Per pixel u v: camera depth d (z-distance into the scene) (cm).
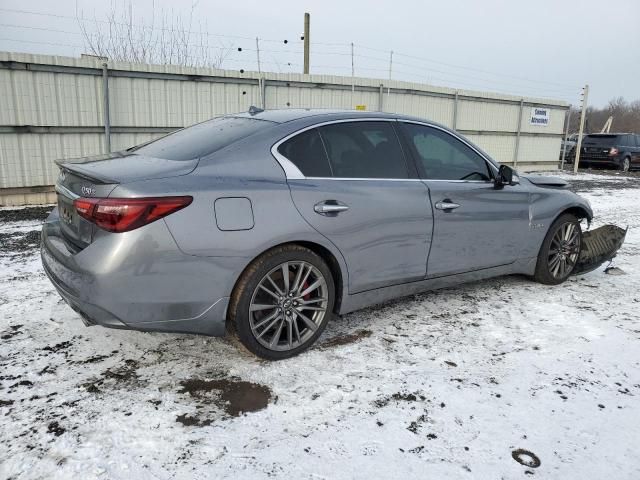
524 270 461
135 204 262
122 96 1034
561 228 476
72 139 982
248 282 297
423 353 335
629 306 431
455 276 405
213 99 1159
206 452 234
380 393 286
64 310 393
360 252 340
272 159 315
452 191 385
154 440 241
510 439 249
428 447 241
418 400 279
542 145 2009
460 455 236
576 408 276
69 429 247
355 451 237
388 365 318
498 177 418
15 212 838
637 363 328
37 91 924
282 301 314
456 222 388
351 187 335
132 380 294
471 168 413
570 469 229
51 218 347
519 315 406
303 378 300
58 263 291
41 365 308
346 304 345
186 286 278
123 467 222
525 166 1978
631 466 232
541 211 452
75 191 291
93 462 225
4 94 891
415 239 366
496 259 429
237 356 325
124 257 262
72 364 311
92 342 340
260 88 1224
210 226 279
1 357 317
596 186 1483
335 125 348
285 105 1285
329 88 1355
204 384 291
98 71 988
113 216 262
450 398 282
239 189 291
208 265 281
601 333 374
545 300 442
